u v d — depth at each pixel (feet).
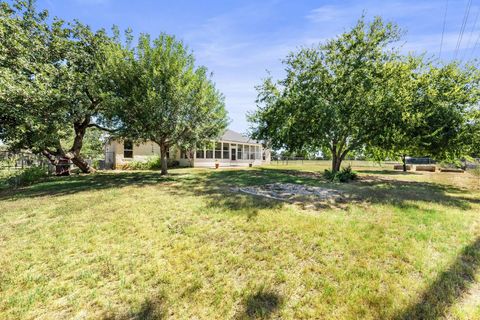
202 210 15.55
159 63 29.99
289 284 7.50
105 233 11.74
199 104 33.50
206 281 7.72
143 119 30.32
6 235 11.58
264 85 42.09
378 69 33.83
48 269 8.51
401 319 5.93
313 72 36.01
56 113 31.09
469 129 30.30
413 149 36.17
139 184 28.37
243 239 10.91
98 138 70.54
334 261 8.83
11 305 6.65
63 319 6.16
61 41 36.29
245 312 6.31
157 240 10.87
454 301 6.61
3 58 27.30
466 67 31.96
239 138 82.07
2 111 25.57
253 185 27.53
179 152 67.82
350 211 15.44
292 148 39.45
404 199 19.40
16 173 30.30
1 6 31.78
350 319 5.98
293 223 12.83
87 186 27.20
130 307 6.56
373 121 33.65
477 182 32.65
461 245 10.13
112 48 33.09
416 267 8.36
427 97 32.68
